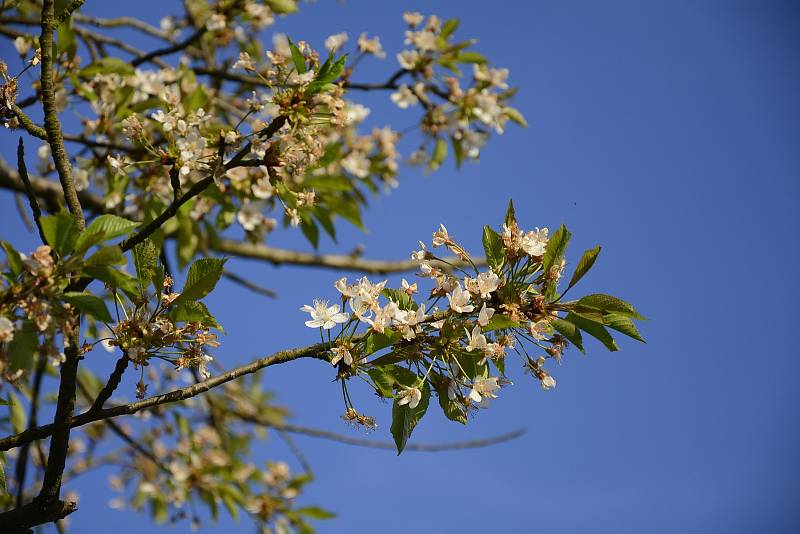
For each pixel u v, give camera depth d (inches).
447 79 259.3
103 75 219.5
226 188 217.0
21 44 214.5
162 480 299.6
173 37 275.0
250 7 245.0
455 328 129.2
